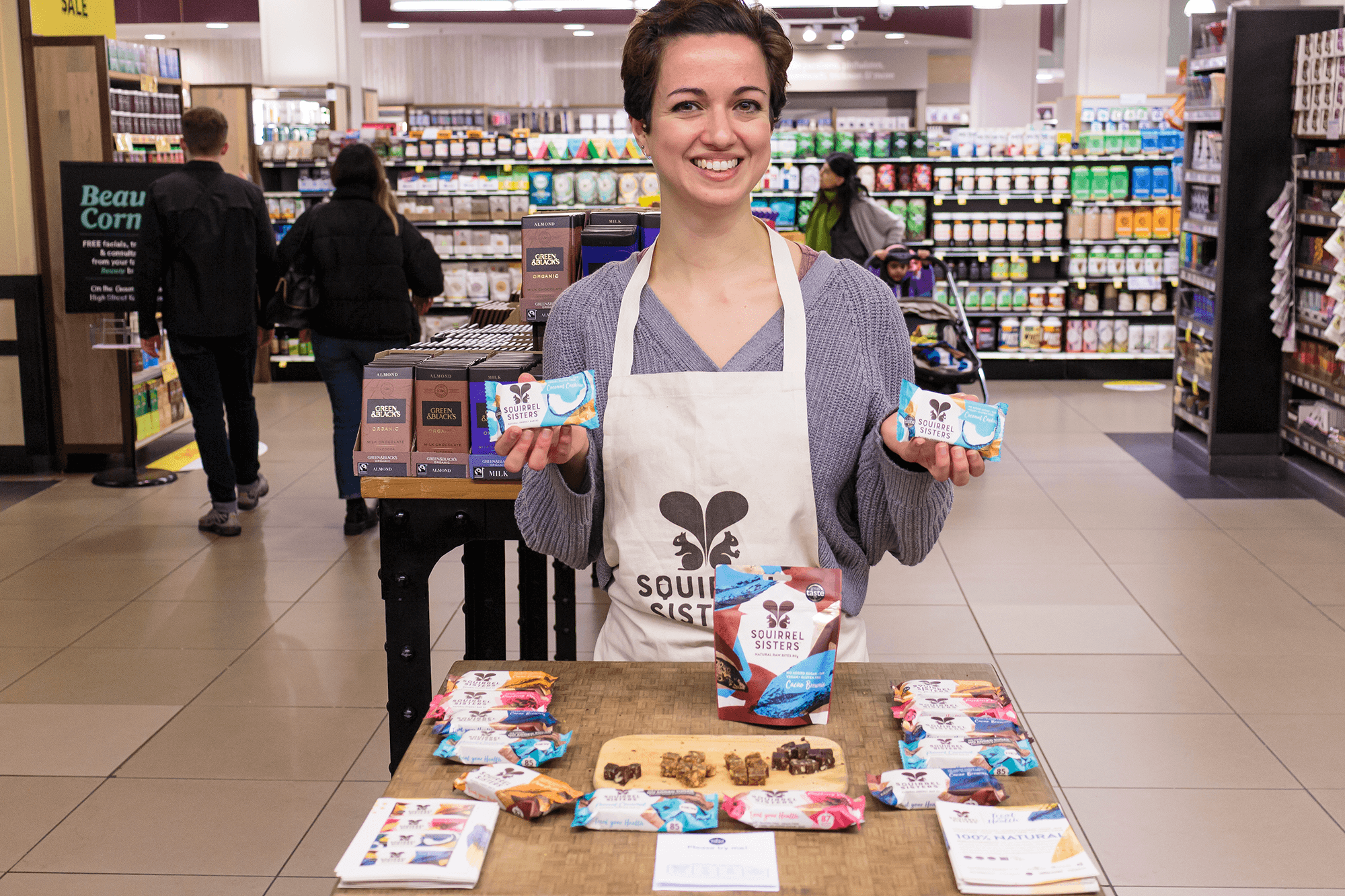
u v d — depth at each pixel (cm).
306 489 630
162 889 262
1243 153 626
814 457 159
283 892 261
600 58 1831
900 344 165
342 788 310
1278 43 619
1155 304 961
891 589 472
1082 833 285
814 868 116
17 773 318
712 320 163
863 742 141
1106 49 1066
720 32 150
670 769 132
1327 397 588
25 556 516
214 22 1416
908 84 1681
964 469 134
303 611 446
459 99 1830
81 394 651
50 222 642
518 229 937
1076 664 391
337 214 517
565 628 373
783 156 952
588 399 136
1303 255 612
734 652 146
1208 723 345
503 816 126
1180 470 662
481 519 232
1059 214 962
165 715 356
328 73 1074
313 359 970
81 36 630
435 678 377
